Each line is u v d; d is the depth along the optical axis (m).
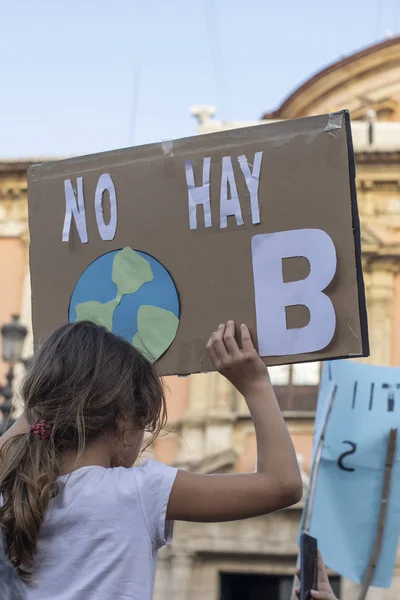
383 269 19.58
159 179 3.61
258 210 3.43
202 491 2.72
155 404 2.92
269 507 2.72
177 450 19.28
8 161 20.73
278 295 3.34
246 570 18.72
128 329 3.55
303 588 3.69
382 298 19.47
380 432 5.96
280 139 3.44
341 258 3.30
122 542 2.65
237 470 18.98
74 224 3.73
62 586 2.63
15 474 2.75
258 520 18.73
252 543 18.61
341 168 3.35
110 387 2.81
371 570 5.82
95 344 2.87
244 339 2.98
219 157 3.53
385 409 6.00
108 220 3.68
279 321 3.32
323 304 3.28
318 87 22.58
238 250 3.44
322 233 3.34
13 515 2.68
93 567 2.63
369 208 19.91
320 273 3.31
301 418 18.97
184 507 2.71
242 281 3.41
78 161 3.76
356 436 5.99
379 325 19.30
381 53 22.06
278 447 2.79
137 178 3.65
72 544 2.66
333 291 3.29
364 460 5.94
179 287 3.51
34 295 3.75
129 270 3.61
